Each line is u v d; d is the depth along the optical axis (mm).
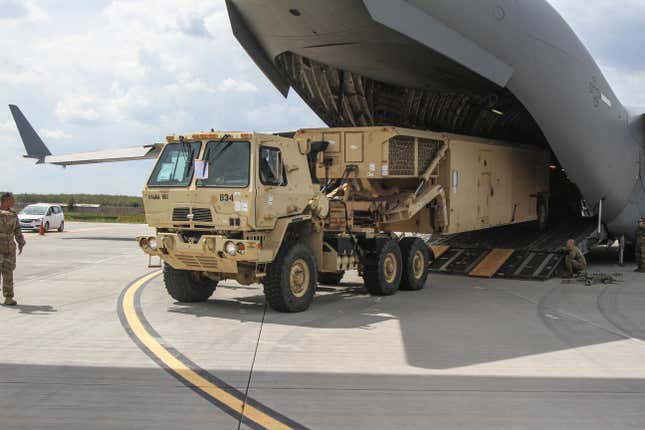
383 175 11227
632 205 16828
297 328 8242
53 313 9203
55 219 31734
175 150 9430
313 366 6293
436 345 7320
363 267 11164
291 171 9555
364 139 11414
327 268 10445
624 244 17828
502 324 8711
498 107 15617
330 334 7883
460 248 16016
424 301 10758
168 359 6527
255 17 11812
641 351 7121
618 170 15883
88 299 10555
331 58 12836
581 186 15773
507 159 15625
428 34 11219
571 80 13727
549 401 5207
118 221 50344
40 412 4820
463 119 16234
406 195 11773
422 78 13609
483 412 4906
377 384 5660
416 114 15484
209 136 9078
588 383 5766
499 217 15203
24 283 12570
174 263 9508
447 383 5711
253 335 7773
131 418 4703
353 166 11469
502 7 12086
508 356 6809
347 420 4695
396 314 9430
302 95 14445
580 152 14828
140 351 6863
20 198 75562
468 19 11656
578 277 14055
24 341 7328
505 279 13859
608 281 13438
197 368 6172
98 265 16047
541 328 8461
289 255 9250
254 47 13125
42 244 23109
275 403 5094
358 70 13367
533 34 12773
